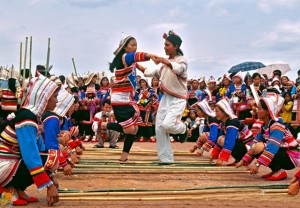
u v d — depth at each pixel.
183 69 8.15
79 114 14.07
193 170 7.66
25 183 5.03
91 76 14.35
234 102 12.98
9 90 10.77
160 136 8.45
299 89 12.73
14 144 4.90
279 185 6.27
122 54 8.17
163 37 8.34
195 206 5.12
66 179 6.72
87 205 5.07
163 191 5.66
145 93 14.17
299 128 12.54
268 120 7.12
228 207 5.12
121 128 8.28
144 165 8.04
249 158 7.71
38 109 4.86
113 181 6.68
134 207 5.00
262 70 17.44
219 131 8.90
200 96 14.62
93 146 11.77
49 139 5.28
